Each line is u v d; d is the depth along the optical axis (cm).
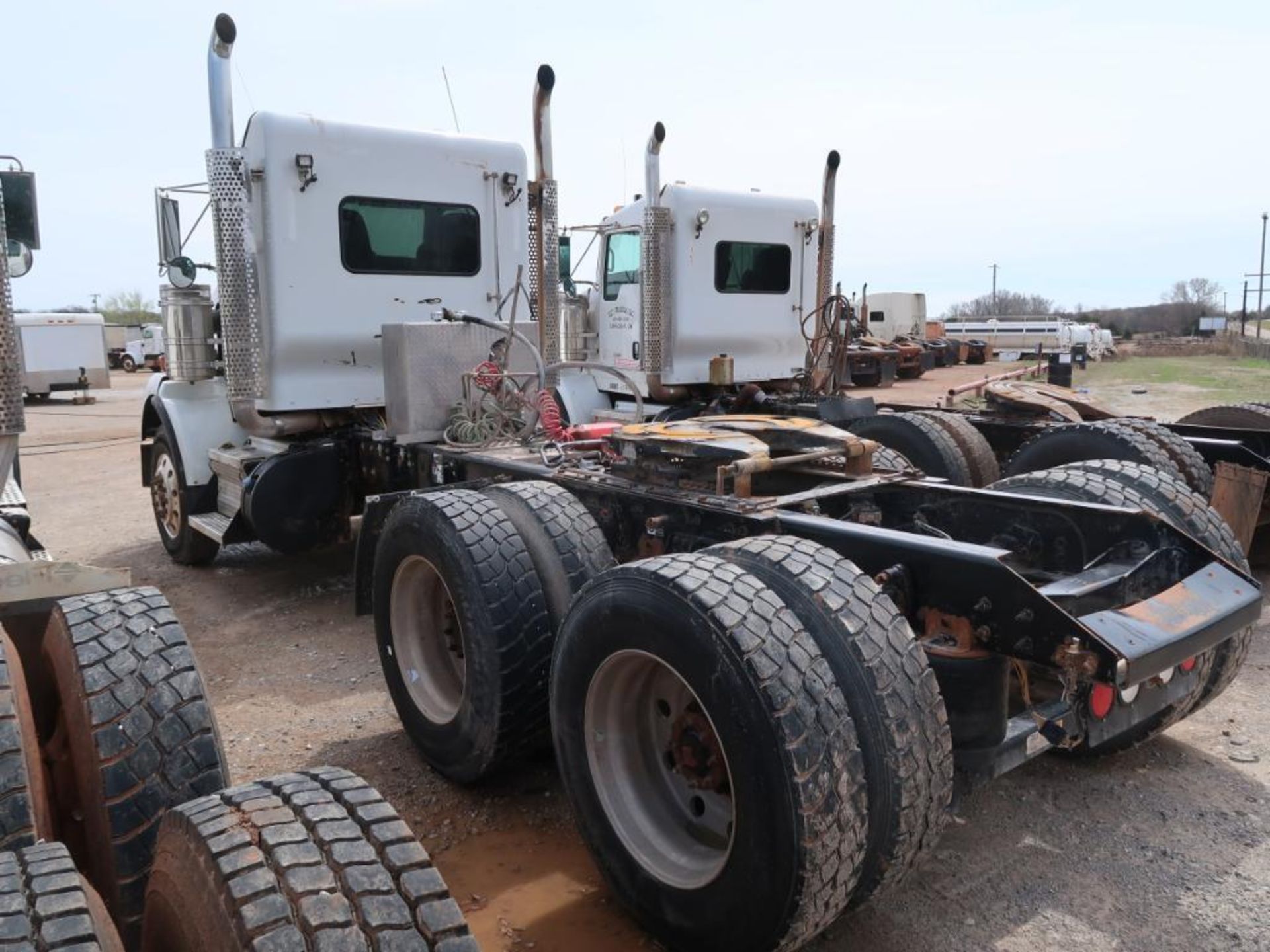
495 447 545
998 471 729
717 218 934
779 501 353
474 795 392
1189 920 299
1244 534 604
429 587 414
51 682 292
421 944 163
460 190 682
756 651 245
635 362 984
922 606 299
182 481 734
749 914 252
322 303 633
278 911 161
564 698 313
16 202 318
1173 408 1748
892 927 298
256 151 604
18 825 210
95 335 2639
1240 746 416
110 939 168
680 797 301
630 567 288
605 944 295
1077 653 260
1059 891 316
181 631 258
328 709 483
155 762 232
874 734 249
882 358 2489
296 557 804
